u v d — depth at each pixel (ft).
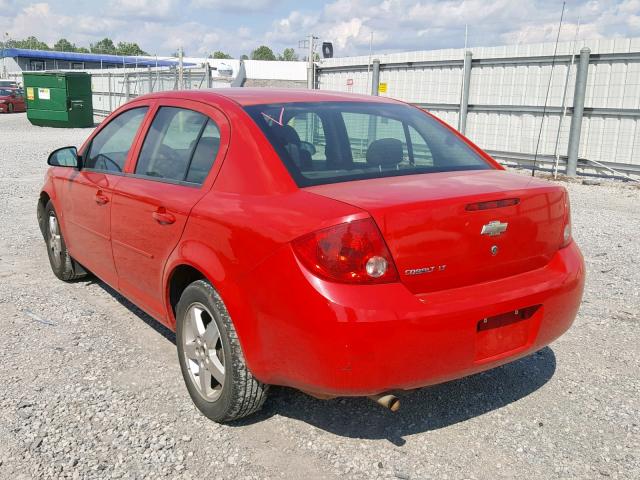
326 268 8.59
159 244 11.79
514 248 9.91
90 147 15.92
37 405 11.34
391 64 53.93
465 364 9.25
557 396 11.92
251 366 9.71
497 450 10.18
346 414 11.24
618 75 39.01
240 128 10.97
